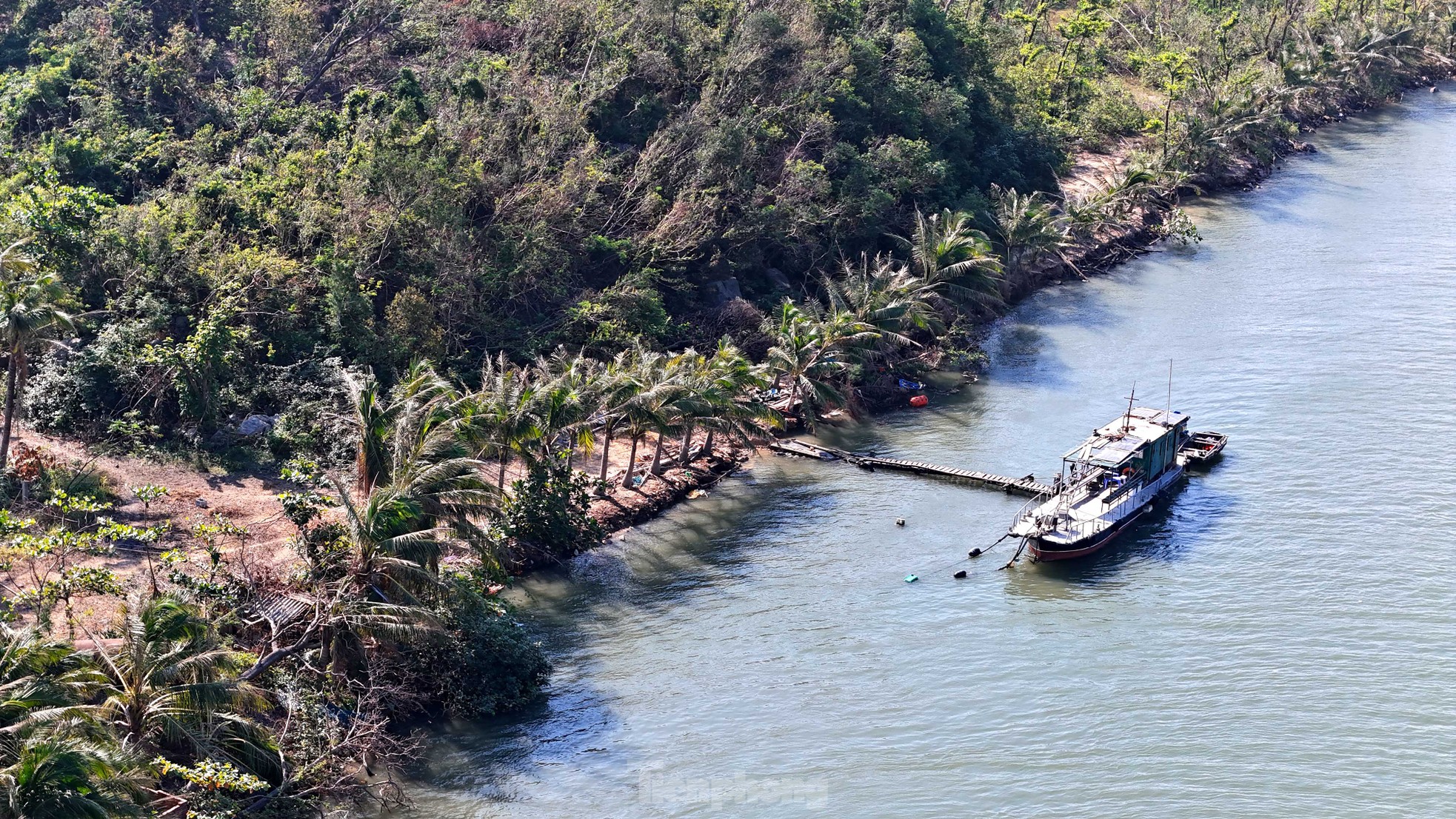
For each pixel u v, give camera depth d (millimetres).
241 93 89812
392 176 75250
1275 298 96750
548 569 60844
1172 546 63344
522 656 51469
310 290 72250
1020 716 50750
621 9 103062
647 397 63938
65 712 37625
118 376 64250
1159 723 50125
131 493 58906
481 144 83562
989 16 138875
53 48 90500
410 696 49156
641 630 56375
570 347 76438
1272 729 49625
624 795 46000
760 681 52906
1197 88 137375
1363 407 77062
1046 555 61594
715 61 100125
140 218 71812
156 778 40562
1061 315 95062
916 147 99438
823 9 111375
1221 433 74562
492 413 59531
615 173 89688
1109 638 55781
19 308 54188
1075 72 135125
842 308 81125
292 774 44031
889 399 80312
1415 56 169125
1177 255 107812
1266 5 167000
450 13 103312
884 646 55406
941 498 68375
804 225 89250
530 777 46844
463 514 52469
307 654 48000
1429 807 45312
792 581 60375
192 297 70250
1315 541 63062
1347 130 150000
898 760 48156
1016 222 98062
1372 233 111812
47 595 45906
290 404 66438
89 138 81750
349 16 98812
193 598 46031
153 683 41000
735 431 69188
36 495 55969
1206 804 45688
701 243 84562
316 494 54156
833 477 70875
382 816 44562
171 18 96375
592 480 66625
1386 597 58156
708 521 65938
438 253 75125
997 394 81562
